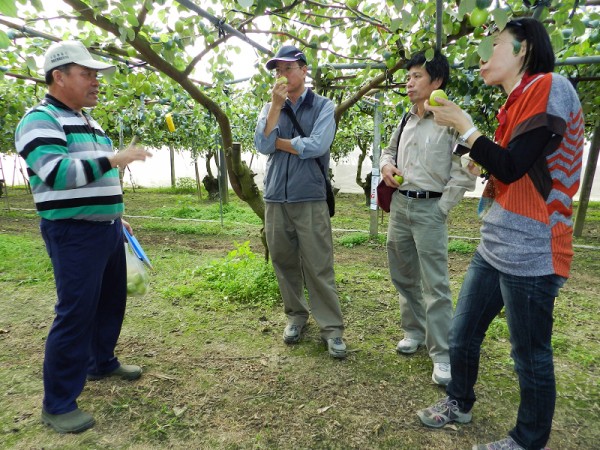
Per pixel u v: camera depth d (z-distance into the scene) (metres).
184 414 2.39
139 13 2.74
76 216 2.10
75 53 2.04
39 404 2.48
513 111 1.67
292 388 2.66
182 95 5.37
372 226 7.27
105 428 2.27
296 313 3.30
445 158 2.57
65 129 2.09
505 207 1.76
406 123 2.86
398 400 2.54
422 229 2.68
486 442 2.18
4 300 4.20
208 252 6.43
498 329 3.48
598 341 3.37
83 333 2.24
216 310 3.94
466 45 2.87
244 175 4.12
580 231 7.77
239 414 2.40
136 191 17.98
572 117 1.57
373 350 3.17
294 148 2.75
